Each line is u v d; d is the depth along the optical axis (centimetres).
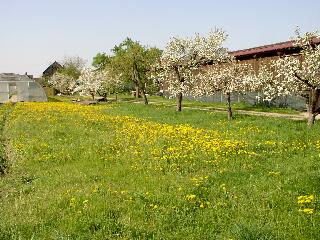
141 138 2248
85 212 1048
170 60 4591
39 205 1138
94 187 1298
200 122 3247
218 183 1317
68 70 12900
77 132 2609
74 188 1298
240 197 1162
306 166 1520
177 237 904
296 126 2786
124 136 2381
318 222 946
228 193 1200
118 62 7494
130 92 10294
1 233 941
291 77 2747
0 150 2088
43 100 7669
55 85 12031
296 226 938
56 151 1973
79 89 8081
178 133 2419
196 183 1305
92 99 8200
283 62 2880
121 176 1480
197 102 6322
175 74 4803
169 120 3469
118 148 1998
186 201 1122
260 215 1010
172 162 1650
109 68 7894
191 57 4656
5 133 2822
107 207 1077
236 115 3691
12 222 1009
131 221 989
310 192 1167
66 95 11394
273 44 5159
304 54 2906
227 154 1755
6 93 7575
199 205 1112
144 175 1467
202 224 977
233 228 907
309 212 991
